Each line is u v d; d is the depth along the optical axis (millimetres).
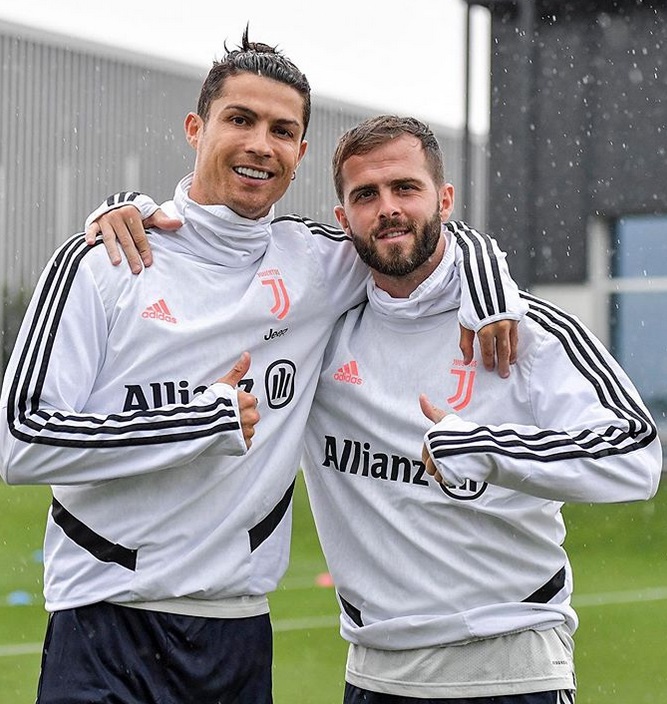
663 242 18031
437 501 3711
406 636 3756
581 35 18219
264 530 3727
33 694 6250
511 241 18609
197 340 3621
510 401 3744
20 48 16875
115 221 3652
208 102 3662
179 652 3605
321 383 3926
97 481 3441
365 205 3705
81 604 3588
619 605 8633
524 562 3756
